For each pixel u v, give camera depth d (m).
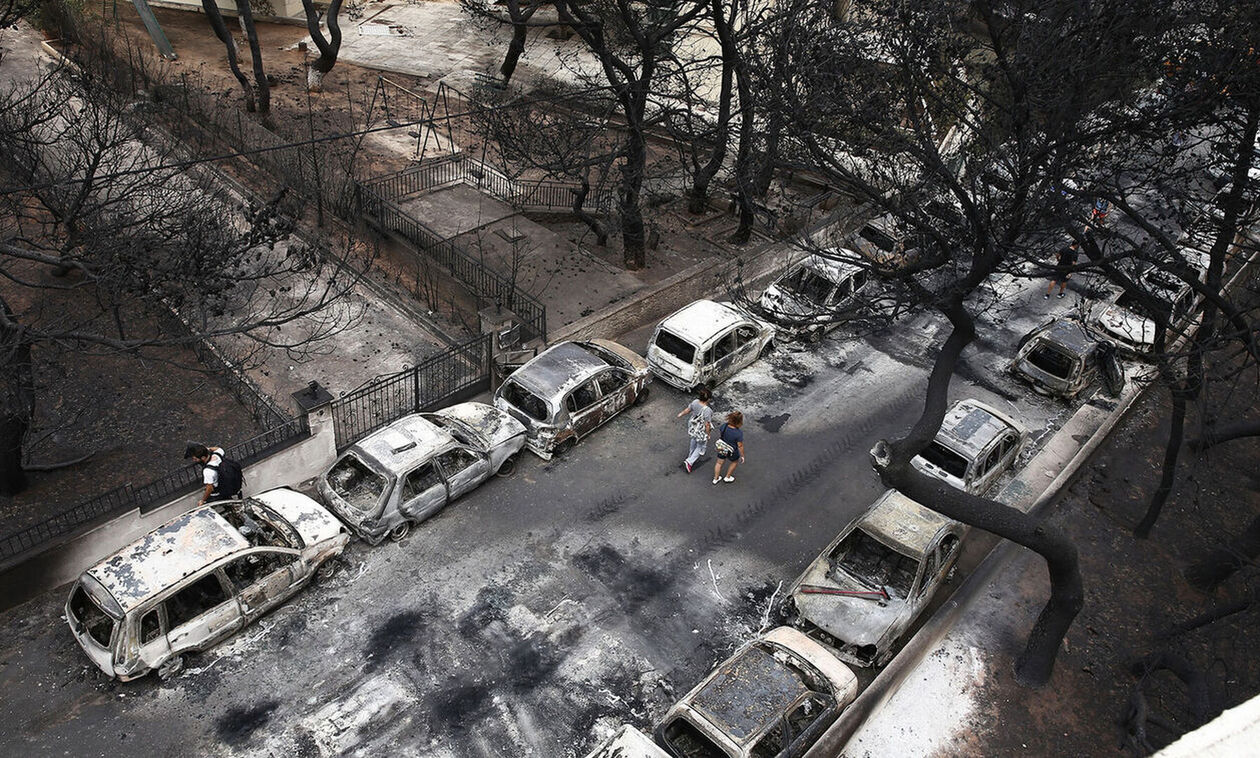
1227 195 12.31
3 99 17.64
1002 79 13.72
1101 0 12.09
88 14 31.69
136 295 13.91
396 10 37.50
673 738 10.82
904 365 20.14
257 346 17.62
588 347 18.14
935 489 11.38
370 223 21.61
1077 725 12.52
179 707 11.28
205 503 13.12
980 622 13.98
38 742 10.67
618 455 16.53
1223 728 3.51
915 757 11.77
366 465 13.92
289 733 11.13
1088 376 19.61
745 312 19.14
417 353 18.12
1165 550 15.91
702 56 30.42
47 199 17.53
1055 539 11.39
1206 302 13.03
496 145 26.17
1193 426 19.39
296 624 12.57
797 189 27.00
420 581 13.46
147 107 23.55
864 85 15.13
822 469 16.72
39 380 16.20
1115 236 12.41
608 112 24.42
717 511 15.45
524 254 22.27
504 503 15.10
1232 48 10.95
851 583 13.29
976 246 11.94
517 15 22.61
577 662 12.48
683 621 13.28
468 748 11.21
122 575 11.37
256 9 34.66
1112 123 12.22
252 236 14.70
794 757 10.65
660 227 24.72
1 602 11.98
